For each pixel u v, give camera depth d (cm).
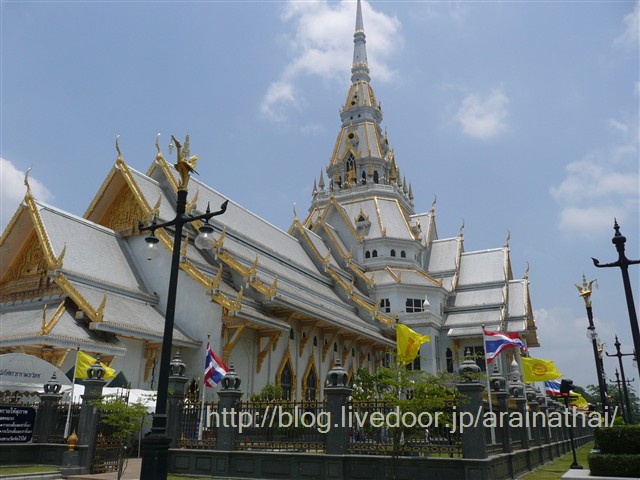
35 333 2661
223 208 1445
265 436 1947
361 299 5566
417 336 1983
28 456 2184
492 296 6606
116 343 2947
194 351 3322
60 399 2305
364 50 8762
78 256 3284
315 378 4244
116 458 2172
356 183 7656
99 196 3872
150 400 2333
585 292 3022
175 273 1381
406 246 6838
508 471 1953
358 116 8150
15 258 3381
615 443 1562
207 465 1939
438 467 1617
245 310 3266
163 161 4188
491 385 2109
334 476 1727
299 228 5959
